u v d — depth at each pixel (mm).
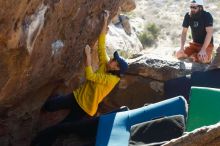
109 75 5770
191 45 7773
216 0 23625
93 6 5441
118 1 6543
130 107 7211
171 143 3496
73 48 5668
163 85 7035
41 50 4629
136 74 7172
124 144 4789
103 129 5105
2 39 3725
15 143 6062
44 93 6203
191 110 4902
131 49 12312
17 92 5148
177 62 7191
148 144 4465
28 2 3604
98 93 5785
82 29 5523
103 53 6020
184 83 6367
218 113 4848
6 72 4246
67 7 4578
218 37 18094
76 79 6688
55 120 6625
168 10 21844
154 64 7145
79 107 5922
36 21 3979
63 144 5391
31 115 6105
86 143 5293
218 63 6328
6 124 5918
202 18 7496
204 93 4934
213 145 3404
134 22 19125
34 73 4941
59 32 4895
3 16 3463
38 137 5648
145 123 4715
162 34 18812
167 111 5141
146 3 22969
